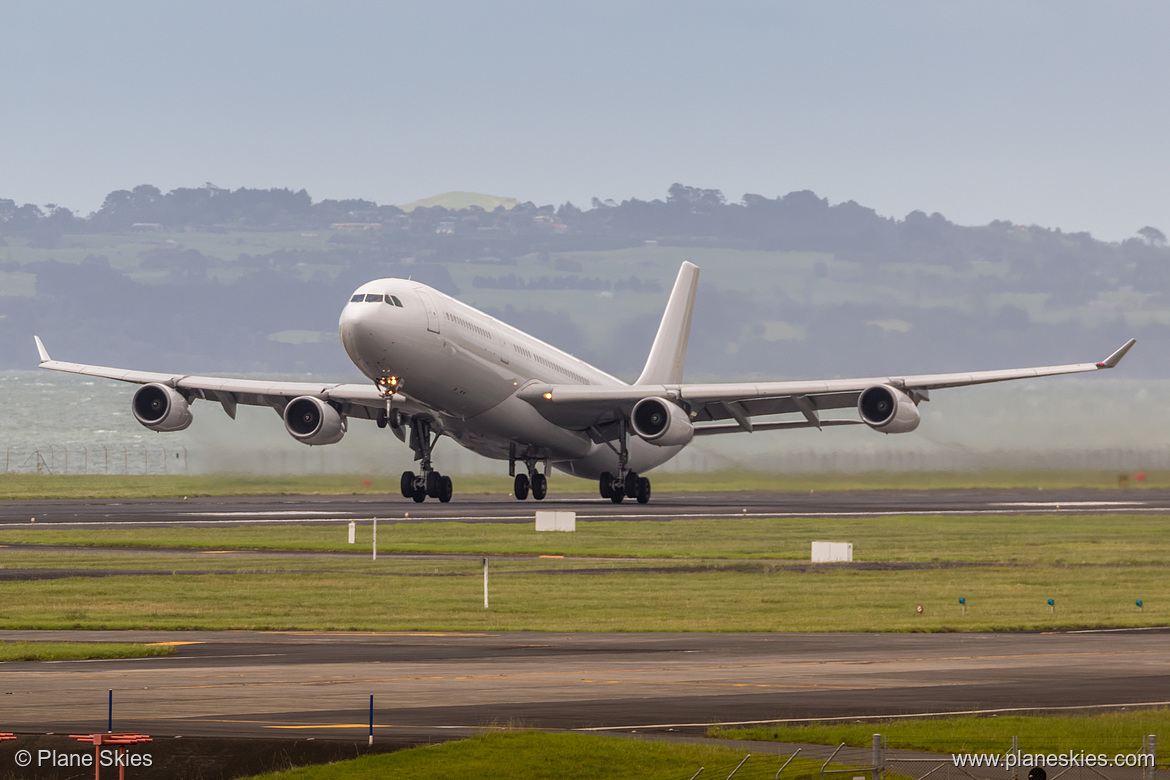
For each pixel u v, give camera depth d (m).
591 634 117.69
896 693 85.62
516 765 64.81
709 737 72.12
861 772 64.62
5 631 119.75
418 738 70.38
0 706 79.12
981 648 108.56
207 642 111.25
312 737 70.62
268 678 90.50
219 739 69.88
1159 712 78.75
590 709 79.25
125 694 83.62
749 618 129.88
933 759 67.38
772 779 63.22
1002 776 64.75
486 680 89.81
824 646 109.56
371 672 93.50
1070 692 86.44
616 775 63.88
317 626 122.69
